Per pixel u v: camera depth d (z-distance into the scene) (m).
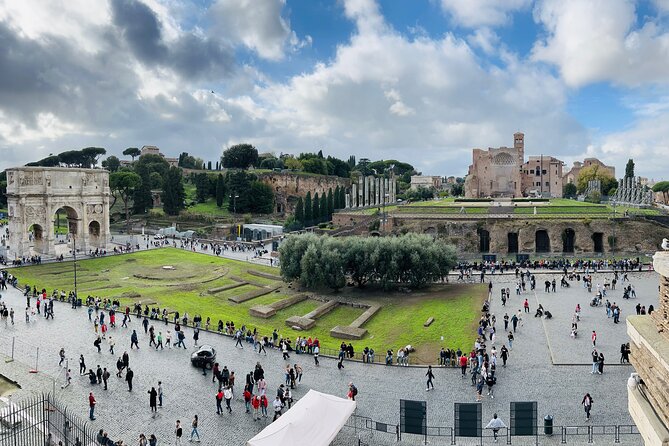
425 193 199.88
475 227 107.50
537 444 30.77
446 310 61.12
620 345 46.69
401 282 77.62
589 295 66.19
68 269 87.31
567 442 30.95
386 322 58.78
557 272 81.62
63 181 100.94
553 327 52.62
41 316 57.38
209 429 33.22
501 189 191.88
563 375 40.53
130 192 161.50
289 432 27.95
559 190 199.25
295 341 52.56
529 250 103.38
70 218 107.69
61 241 119.81
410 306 64.75
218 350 48.28
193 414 35.28
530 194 192.25
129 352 46.91
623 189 152.00
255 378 40.22
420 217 112.25
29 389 38.25
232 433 32.78
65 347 47.53
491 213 117.38
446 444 31.55
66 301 64.25
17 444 29.52
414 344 50.22
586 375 40.44
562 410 34.69
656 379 14.40
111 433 32.38
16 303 63.09
